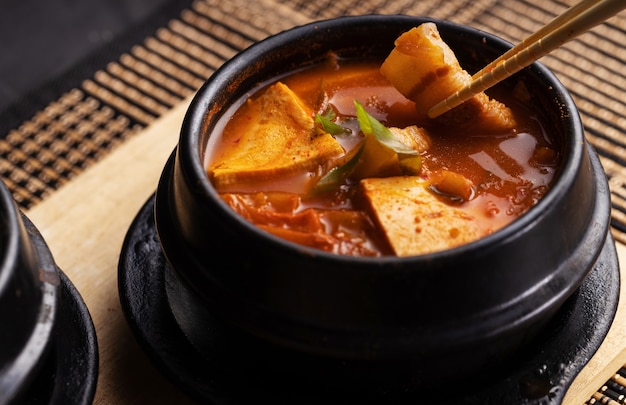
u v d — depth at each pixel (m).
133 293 0.64
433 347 0.56
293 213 0.59
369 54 0.66
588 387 0.63
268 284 0.57
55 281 0.59
